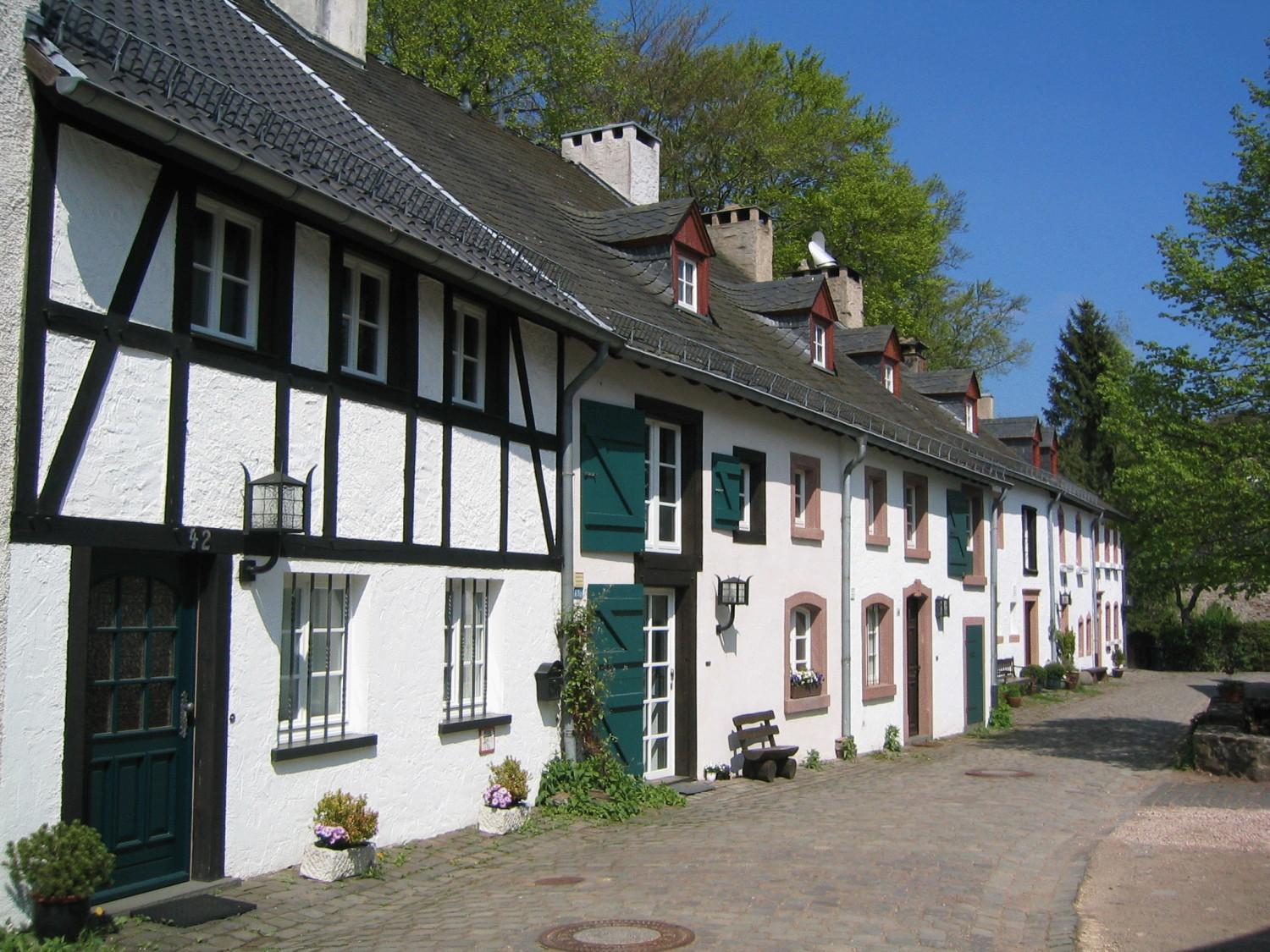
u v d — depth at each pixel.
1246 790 14.48
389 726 9.39
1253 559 16.41
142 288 7.29
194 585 7.84
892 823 11.61
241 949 6.74
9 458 6.45
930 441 21.38
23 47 6.60
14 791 6.42
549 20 28.30
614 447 12.59
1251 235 16.80
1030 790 14.48
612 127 20.83
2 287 6.42
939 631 22.14
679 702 14.11
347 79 13.83
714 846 10.12
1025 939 7.55
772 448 16.12
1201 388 17.00
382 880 8.46
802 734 16.69
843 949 7.03
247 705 8.05
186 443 7.58
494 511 10.75
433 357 10.02
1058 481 37.31
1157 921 7.95
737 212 24.17
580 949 6.87
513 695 10.98
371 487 9.23
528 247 12.34
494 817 10.28
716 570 14.64
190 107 7.80
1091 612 40.28
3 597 6.39
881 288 35.19
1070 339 55.22
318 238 8.79
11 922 6.33
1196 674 43.28
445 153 14.02
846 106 35.91
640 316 13.57
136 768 7.43
